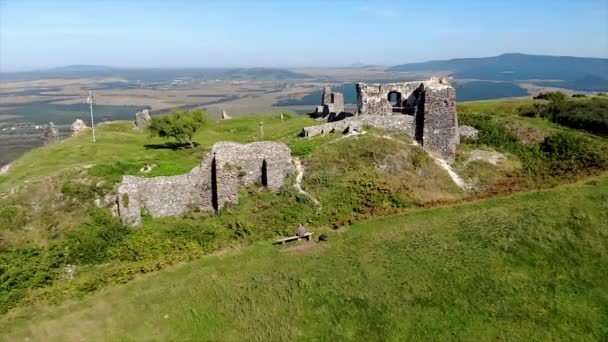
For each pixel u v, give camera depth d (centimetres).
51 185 3506
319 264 2859
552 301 2459
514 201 3606
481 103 6919
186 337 2303
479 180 4194
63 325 2367
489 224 3144
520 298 2480
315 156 4106
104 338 2277
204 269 2880
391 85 5044
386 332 2327
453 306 2442
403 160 4169
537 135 4797
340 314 2444
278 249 3106
